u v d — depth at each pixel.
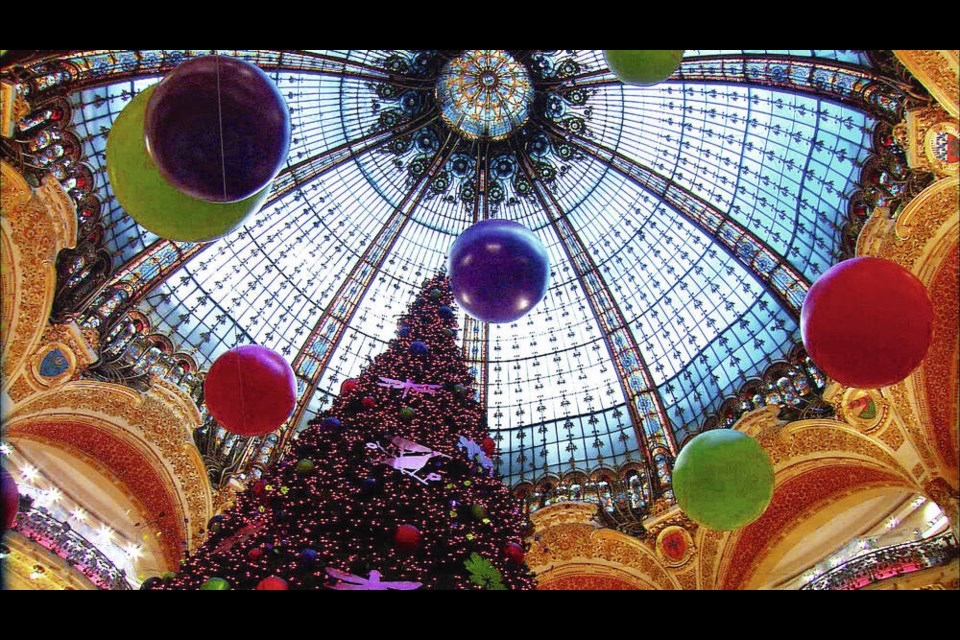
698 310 19.27
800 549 15.91
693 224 19.09
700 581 16.20
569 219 21.09
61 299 13.85
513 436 20.53
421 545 9.30
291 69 17.62
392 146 20.25
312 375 19.59
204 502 15.97
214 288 18.12
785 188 17.09
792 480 15.84
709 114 18.02
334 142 19.58
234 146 5.75
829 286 6.94
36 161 12.78
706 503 7.57
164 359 16.52
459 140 20.86
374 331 20.84
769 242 17.84
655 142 19.42
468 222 21.61
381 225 20.94
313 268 20.11
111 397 14.91
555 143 20.62
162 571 14.93
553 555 17.25
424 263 21.53
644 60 8.09
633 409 19.38
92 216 14.42
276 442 18.00
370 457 10.86
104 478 14.93
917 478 13.66
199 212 6.66
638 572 16.80
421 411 12.41
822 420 15.28
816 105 15.51
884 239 14.27
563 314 21.27
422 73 19.72
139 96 6.85
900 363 6.67
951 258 13.10
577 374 20.78
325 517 9.72
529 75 19.95
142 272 16.02
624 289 20.62
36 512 12.30
